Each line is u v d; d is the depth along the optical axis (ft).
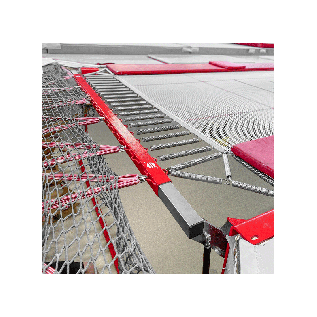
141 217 4.68
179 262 3.92
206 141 5.51
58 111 6.51
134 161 4.61
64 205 3.66
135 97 8.25
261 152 4.39
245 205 4.72
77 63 13.33
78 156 4.59
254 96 8.75
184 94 8.66
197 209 4.53
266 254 2.50
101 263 3.84
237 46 25.09
